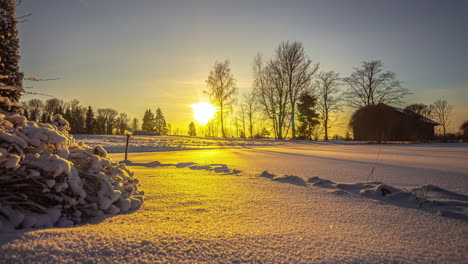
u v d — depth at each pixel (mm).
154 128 80250
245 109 47562
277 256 1461
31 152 2090
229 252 1493
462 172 5422
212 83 41156
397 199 3018
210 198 3109
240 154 12789
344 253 1530
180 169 6430
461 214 2385
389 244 1699
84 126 64125
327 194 3389
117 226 1869
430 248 1642
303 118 41125
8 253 1266
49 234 1508
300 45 37125
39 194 1931
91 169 2342
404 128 32781
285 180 4477
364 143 29688
